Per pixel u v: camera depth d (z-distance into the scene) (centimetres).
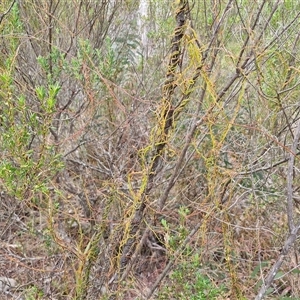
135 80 372
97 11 334
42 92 202
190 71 247
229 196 246
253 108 296
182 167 269
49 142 268
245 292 270
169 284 271
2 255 263
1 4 268
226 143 295
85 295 233
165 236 262
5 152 232
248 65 236
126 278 253
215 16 234
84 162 317
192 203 261
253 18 266
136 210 237
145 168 233
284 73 263
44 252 282
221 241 290
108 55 285
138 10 405
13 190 202
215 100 213
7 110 206
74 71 265
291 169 195
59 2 329
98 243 242
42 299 242
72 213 313
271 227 301
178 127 276
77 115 290
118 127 301
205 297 226
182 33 219
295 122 271
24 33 292
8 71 213
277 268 197
